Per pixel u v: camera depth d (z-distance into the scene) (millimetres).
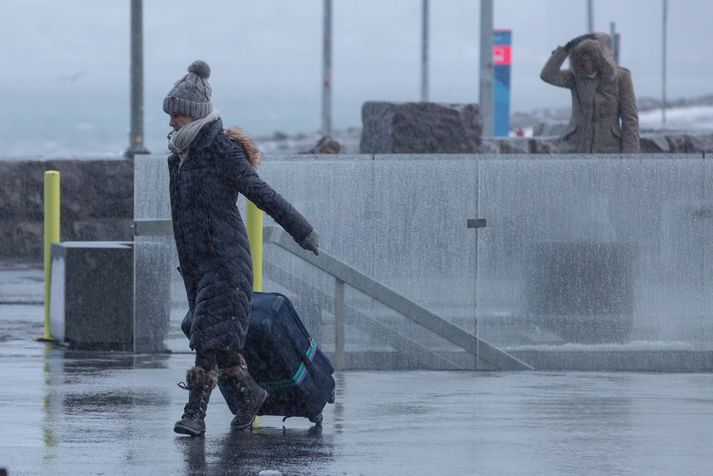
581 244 31125
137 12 58625
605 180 31078
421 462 19781
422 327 30844
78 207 55438
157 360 29906
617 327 31250
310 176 30469
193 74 20703
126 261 31750
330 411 24047
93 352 31328
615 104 36688
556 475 19062
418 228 30734
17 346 32438
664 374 29844
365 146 51438
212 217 20625
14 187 55219
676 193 31141
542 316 31094
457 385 27453
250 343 21516
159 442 20953
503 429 22359
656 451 20672
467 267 30891
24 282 47656
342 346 30562
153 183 30172
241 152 20641
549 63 37125
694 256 31234
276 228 29641
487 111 77750
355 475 18953
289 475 18875
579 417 23547
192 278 21031
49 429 21891
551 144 61219
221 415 23422
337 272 30359
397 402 25094
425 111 49375
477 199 30844
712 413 24047
